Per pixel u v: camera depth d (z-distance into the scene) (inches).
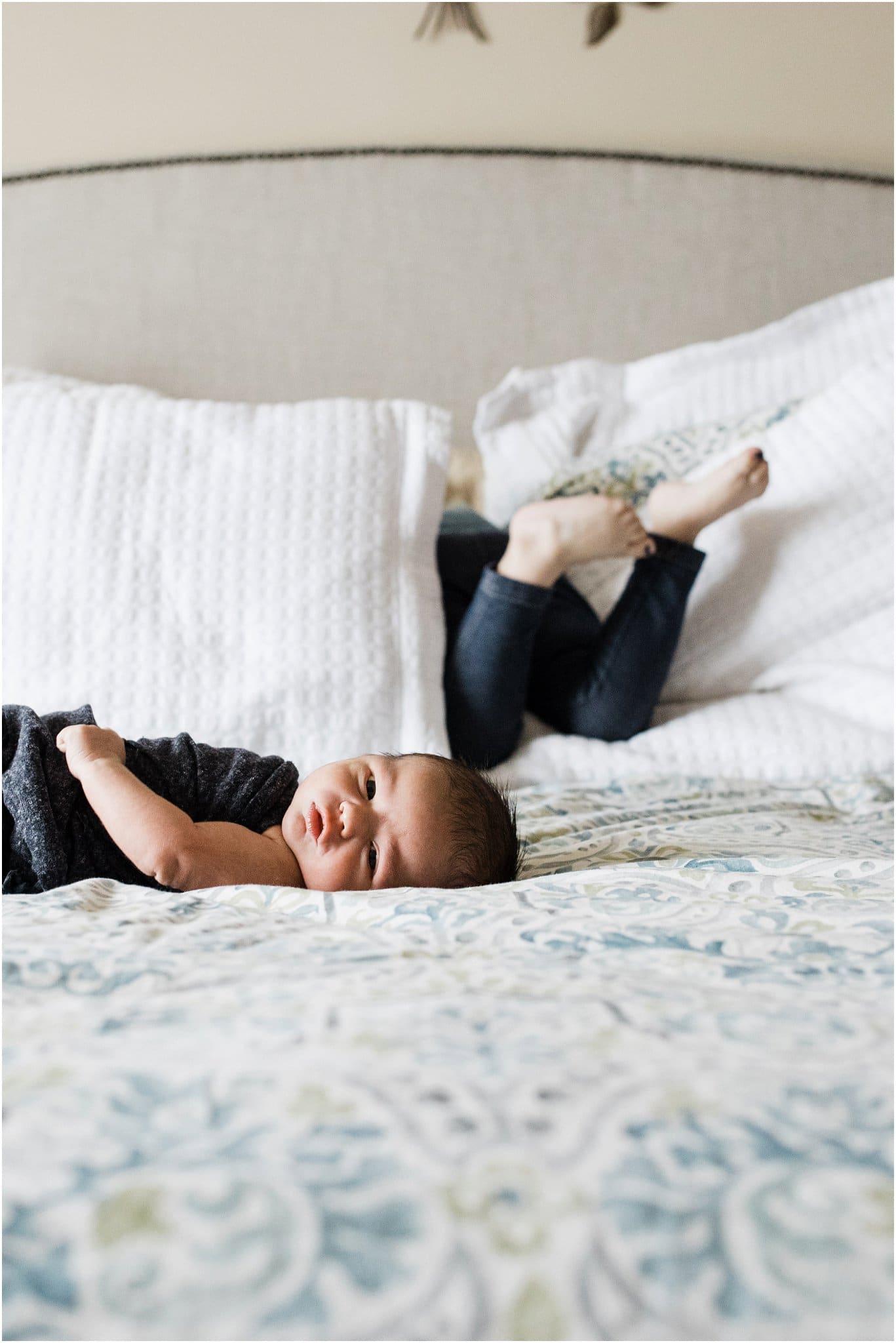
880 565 58.2
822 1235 11.3
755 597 59.2
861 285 82.7
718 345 70.6
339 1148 12.5
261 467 54.0
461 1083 14.0
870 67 82.7
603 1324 10.4
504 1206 11.6
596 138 82.3
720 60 82.0
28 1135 12.9
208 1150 12.5
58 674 49.5
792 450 60.1
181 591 51.1
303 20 79.3
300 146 80.4
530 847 40.8
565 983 19.1
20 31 77.2
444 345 80.4
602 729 56.7
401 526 54.8
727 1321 10.5
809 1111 13.4
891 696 55.2
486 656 53.5
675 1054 15.2
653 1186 11.9
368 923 25.6
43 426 54.4
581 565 63.0
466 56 80.6
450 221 80.1
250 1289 10.6
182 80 79.0
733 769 53.7
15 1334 10.2
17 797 34.8
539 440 68.8
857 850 38.0
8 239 78.0
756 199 81.8
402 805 36.9
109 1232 11.1
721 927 24.1
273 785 39.0
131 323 78.7
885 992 18.7
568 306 81.0
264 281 79.3
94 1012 17.5
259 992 18.4
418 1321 10.5
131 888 27.8
